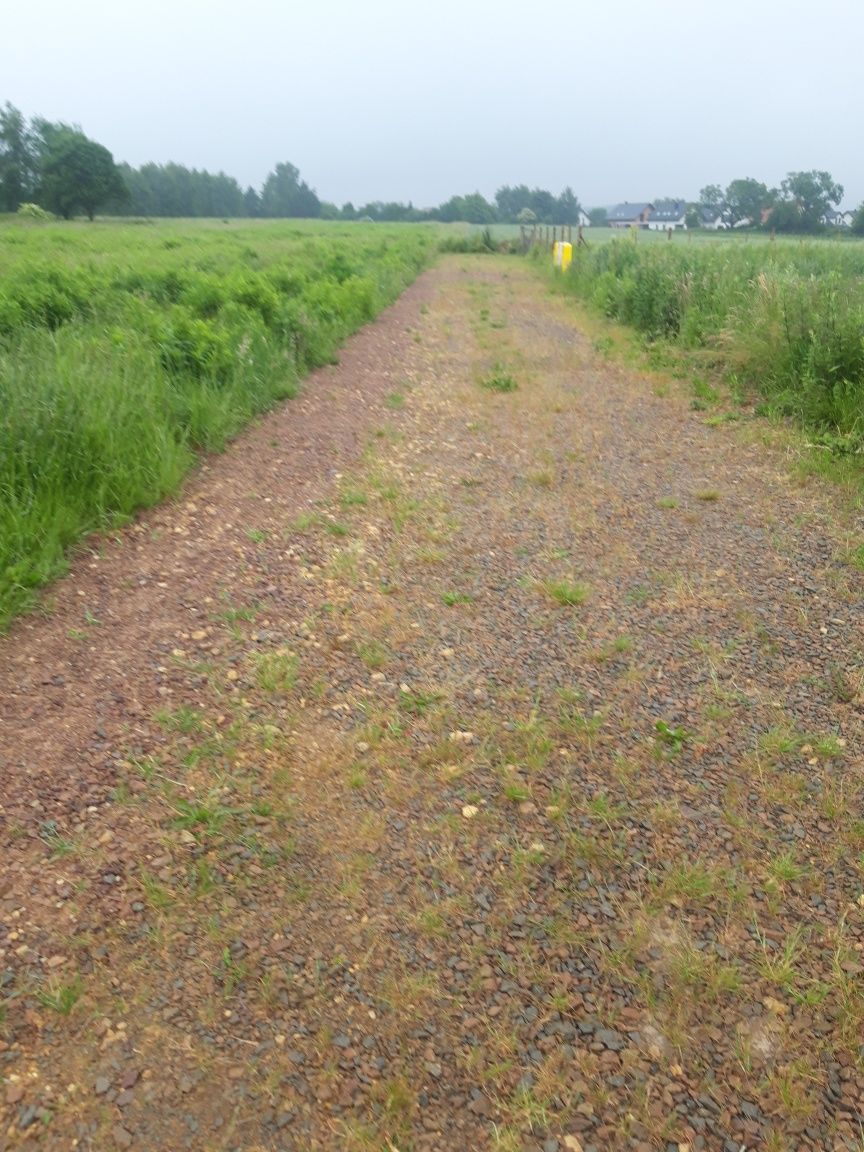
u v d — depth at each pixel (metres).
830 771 3.23
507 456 6.87
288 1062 2.16
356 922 2.57
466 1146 1.99
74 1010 2.28
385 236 43.81
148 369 6.96
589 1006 2.33
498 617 4.32
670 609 4.41
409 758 3.27
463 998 2.34
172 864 2.75
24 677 3.71
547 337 12.46
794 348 8.22
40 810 2.94
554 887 2.71
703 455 6.85
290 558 4.98
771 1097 2.11
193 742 3.32
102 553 4.93
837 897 2.69
